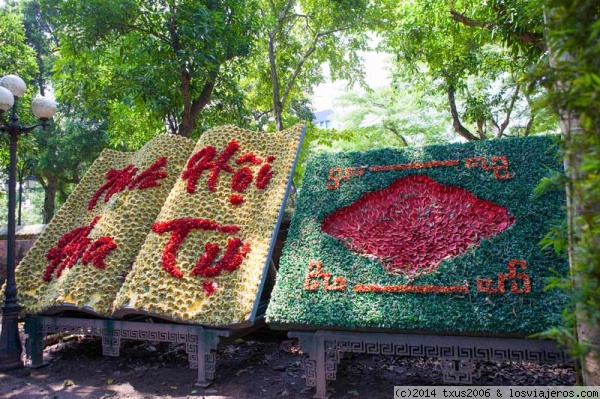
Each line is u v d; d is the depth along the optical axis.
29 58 11.55
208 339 4.65
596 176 1.77
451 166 4.40
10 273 5.53
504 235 3.87
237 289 4.75
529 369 4.84
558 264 3.57
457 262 3.91
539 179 4.00
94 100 9.39
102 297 5.23
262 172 5.65
